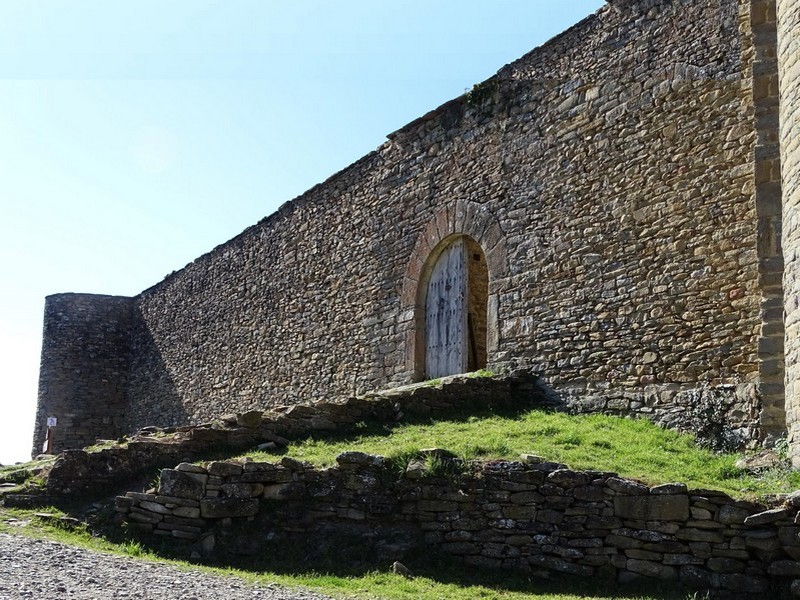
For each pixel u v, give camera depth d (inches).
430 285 599.8
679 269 419.2
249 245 833.5
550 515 308.7
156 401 1008.9
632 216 448.5
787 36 350.6
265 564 318.7
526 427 412.2
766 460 331.6
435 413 464.8
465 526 321.1
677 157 429.1
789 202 339.0
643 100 451.8
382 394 478.6
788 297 335.9
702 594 269.7
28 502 376.2
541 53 522.9
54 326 1130.7
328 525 339.3
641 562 288.5
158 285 1047.6
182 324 965.2
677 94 434.3
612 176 463.5
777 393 350.6
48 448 1085.8
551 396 474.6
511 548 311.0
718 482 316.5
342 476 348.8
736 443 369.4
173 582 265.0
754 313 382.3
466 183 568.1
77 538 336.5
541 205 505.7
